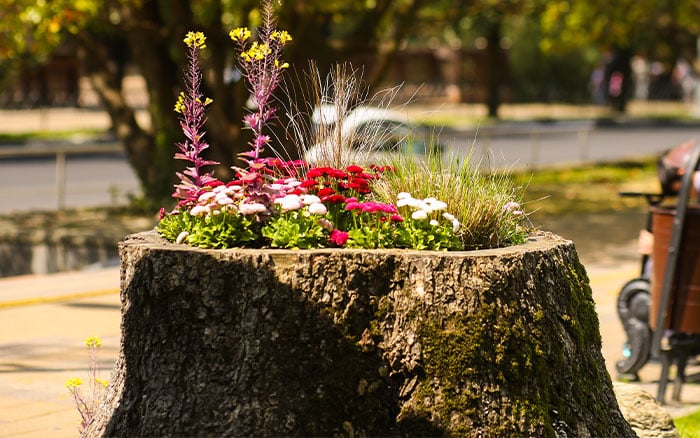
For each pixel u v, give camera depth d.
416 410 4.63
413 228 4.99
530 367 4.72
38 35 15.12
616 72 54.66
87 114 48.16
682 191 6.90
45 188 21.56
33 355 7.84
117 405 4.83
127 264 4.80
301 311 4.61
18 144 31.53
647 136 39.00
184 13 14.80
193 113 5.23
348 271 4.64
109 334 8.66
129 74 55.97
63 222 15.84
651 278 7.35
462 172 5.43
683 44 30.05
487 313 4.65
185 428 4.61
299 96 11.14
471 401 4.61
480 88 57.84
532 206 17.77
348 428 4.63
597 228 15.57
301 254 4.62
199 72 5.44
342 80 5.69
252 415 4.57
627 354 7.68
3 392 6.76
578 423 4.89
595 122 45.34
